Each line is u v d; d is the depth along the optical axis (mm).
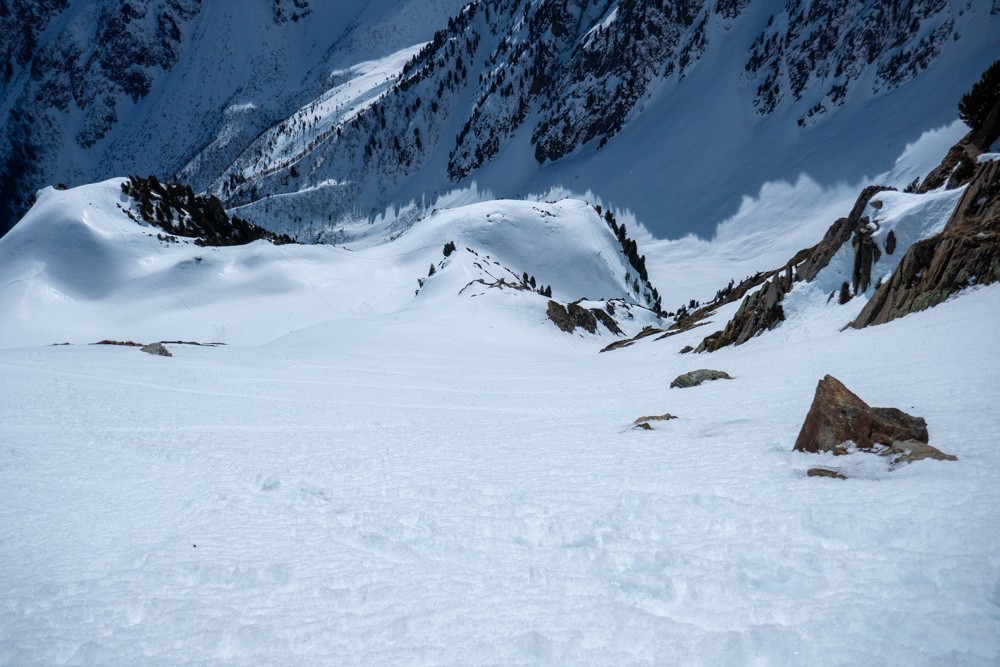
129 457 13008
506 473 10961
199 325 116062
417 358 47594
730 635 4902
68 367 25328
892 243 34031
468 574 6684
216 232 161625
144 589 6641
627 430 14492
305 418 19188
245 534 8320
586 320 97625
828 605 5168
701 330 54438
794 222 193000
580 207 189000
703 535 7086
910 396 13109
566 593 6082
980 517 6098
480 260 139375
